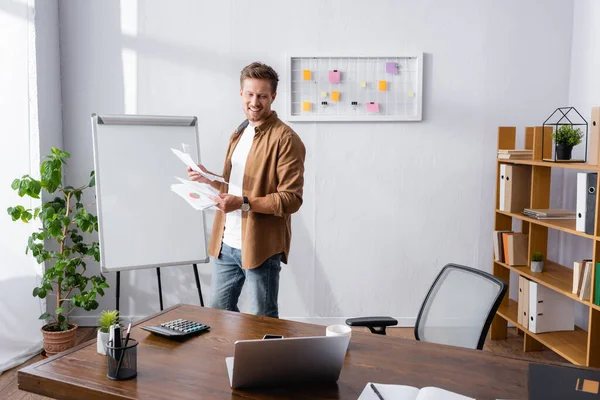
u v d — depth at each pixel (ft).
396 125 12.78
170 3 12.44
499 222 12.60
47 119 11.84
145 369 5.20
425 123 12.80
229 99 12.66
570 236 12.56
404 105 12.69
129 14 12.45
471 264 13.16
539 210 11.30
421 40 12.57
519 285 11.78
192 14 12.47
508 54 12.64
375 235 13.05
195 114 12.70
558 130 10.65
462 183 12.95
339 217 12.98
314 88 12.61
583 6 12.14
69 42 12.50
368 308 13.23
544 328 11.19
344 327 5.78
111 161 10.34
